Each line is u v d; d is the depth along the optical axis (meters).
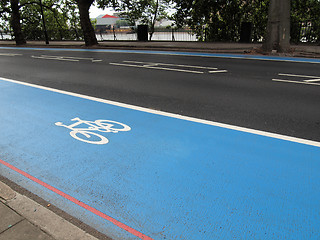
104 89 9.34
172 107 7.17
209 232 2.96
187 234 2.94
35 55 20.97
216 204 3.38
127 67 13.65
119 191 3.69
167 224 3.09
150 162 4.41
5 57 20.31
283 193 3.56
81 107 7.39
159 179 3.93
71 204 3.46
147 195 3.59
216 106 7.14
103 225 3.11
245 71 11.58
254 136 5.28
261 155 4.55
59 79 11.32
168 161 4.43
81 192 3.69
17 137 5.50
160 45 23.03
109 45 24.64
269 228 2.98
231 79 10.12
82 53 21.11
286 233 2.91
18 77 12.01
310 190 3.62
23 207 3.25
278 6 15.90
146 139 5.26
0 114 6.94
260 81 9.67
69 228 2.94
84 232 2.89
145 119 6.34
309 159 4.40
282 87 8.77
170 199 3.50
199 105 7.27
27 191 3.74
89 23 25.36
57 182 3.94
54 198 3.59
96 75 11.88
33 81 11.03
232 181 3.84
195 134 5.44
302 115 6.33
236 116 6.38
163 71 12.17
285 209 3.27
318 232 2.92
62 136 5.50
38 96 8.62
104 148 4.93
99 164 4.39
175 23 31.44
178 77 10.78
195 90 8.77
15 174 4.18
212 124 5.93
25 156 4.72
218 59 15.30
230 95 8.08
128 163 4.39
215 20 27.48
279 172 4.05
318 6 24.25
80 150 4.88
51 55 20.59
